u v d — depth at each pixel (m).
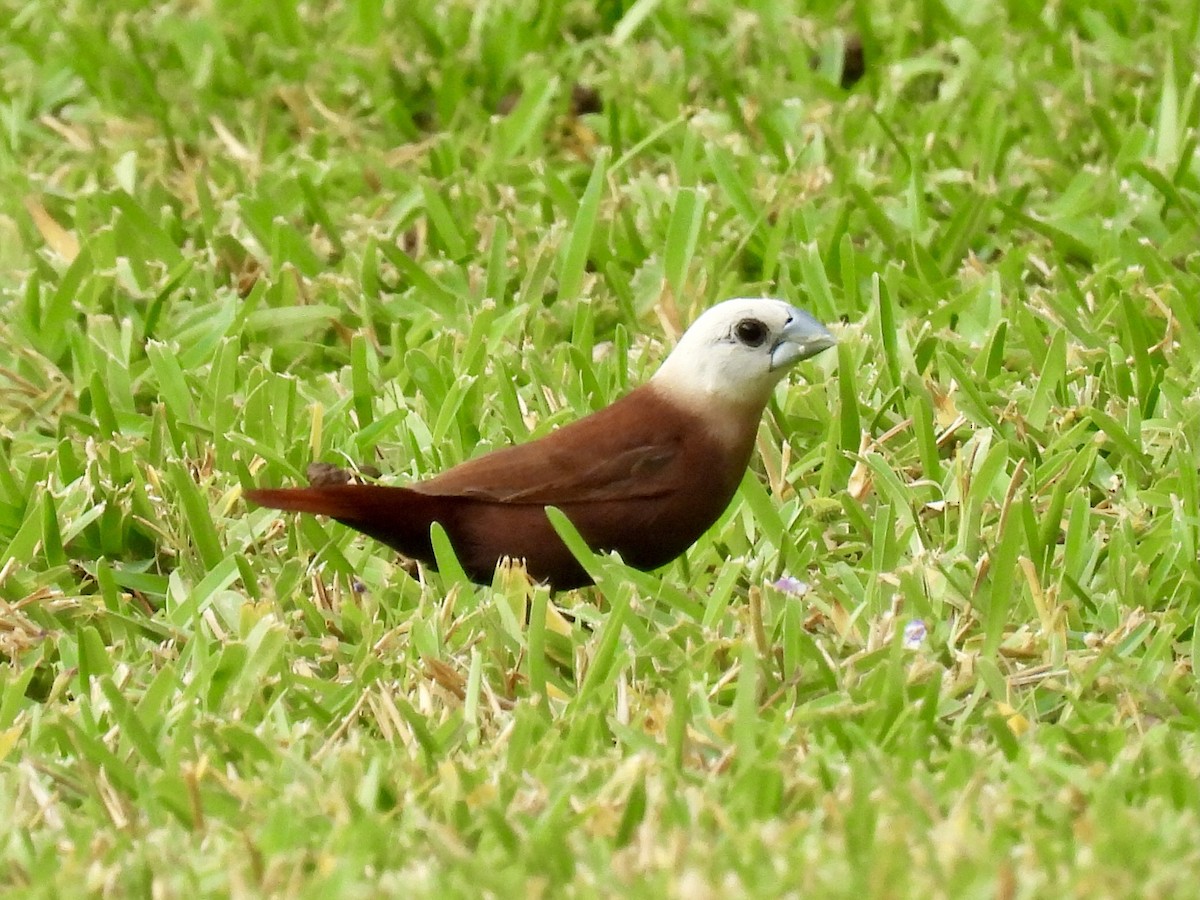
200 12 15.90
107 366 11.38
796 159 13.16
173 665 8.57
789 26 15.07
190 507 9.52
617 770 7.35
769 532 9.44
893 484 9.77
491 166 13.69
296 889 6.63
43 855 6.89
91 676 8.45
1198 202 12.86
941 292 12.09
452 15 15.50
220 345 11.33
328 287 12.28
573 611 9.03
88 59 15.10
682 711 7.58
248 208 12.80
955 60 14.87
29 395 11.29
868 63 14.94
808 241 12.55
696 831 6.90
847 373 10.34
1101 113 13.45
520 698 8.24
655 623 8.79
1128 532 9.32
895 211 12.92
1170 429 10.41
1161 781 7.21
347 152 14.09
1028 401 10.77
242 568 9.20
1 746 7.79
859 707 7.82
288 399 10.75
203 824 7.21
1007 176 13.43
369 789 7.27
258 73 15.29
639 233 12.98
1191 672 8.43
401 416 10.54
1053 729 7.76
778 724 7.61
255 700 8.23
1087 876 6.36
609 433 8.95
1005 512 9.12
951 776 7.34
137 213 12.54
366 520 8.86
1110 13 15.09
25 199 13.17
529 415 10.78
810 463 10.29
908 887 6.36
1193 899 6.30
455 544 8.98
